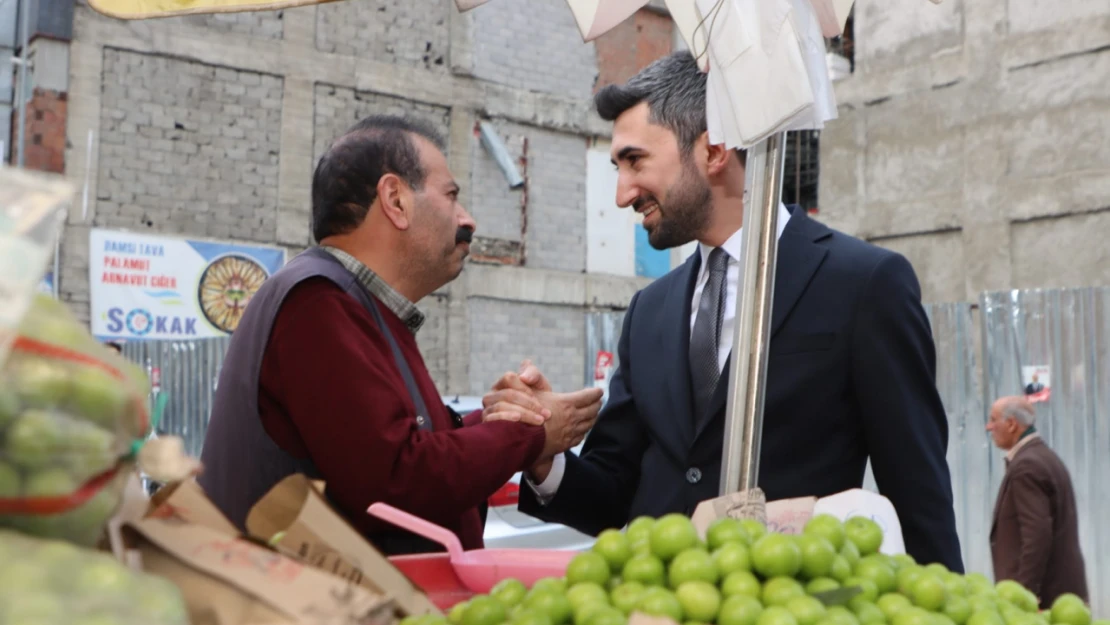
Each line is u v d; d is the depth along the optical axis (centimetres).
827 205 1137
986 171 1031
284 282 192
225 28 1066
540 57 1244
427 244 216
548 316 1222
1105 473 810
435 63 1184
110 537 105
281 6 176
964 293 1043
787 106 158
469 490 189
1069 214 984
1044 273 998
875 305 199
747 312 164
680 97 216
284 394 186
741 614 115
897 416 195
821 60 166
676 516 130
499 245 1205
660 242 224
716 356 215
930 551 191
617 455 237
